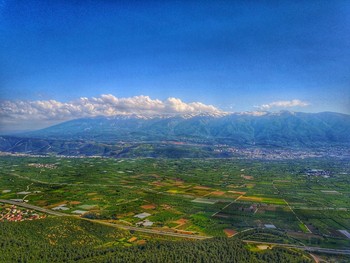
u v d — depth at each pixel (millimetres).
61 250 197875
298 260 193500
